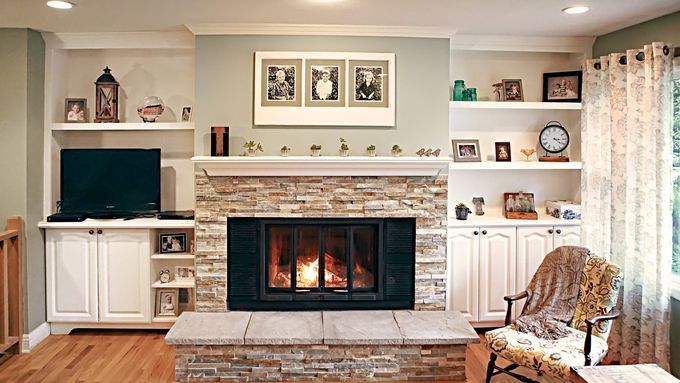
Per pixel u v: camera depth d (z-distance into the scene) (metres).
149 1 3.27
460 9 3.45
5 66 3.92
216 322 3.70
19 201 3.96
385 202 4.08
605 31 4.07
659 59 3.43
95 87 4.49
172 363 3.74
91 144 4.55
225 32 3.95
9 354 3.88
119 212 4.34
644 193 3.59
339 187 4.05
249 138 4.01
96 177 4.32
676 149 3.67
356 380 3.49
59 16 3.62
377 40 4.02
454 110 4.59
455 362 3.51
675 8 3.41
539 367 2.93
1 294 3.76
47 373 3.56
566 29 4.00
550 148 4.55
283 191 4.04
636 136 3.64
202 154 4.00
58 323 4.28
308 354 3.47
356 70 4.01
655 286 3.54
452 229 4.22
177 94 4.57
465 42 4.24
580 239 4.21
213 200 4.04
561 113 4.65
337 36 3.99
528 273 4.29
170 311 4.33
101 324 4.29
